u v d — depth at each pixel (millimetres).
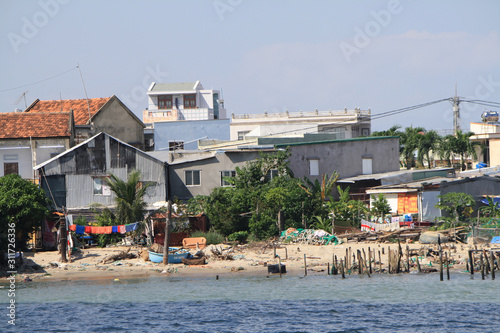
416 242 86062
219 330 56719
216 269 77562
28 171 102500
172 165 100250
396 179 105250
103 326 58156
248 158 99562
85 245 87000
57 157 94250
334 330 56469
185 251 81875
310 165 106062
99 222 88125
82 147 95188
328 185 97750
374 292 67375
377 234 86812
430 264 78062
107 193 95375
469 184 98875
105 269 77438
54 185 94188
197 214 90562
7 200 77312
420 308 61781
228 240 89000
